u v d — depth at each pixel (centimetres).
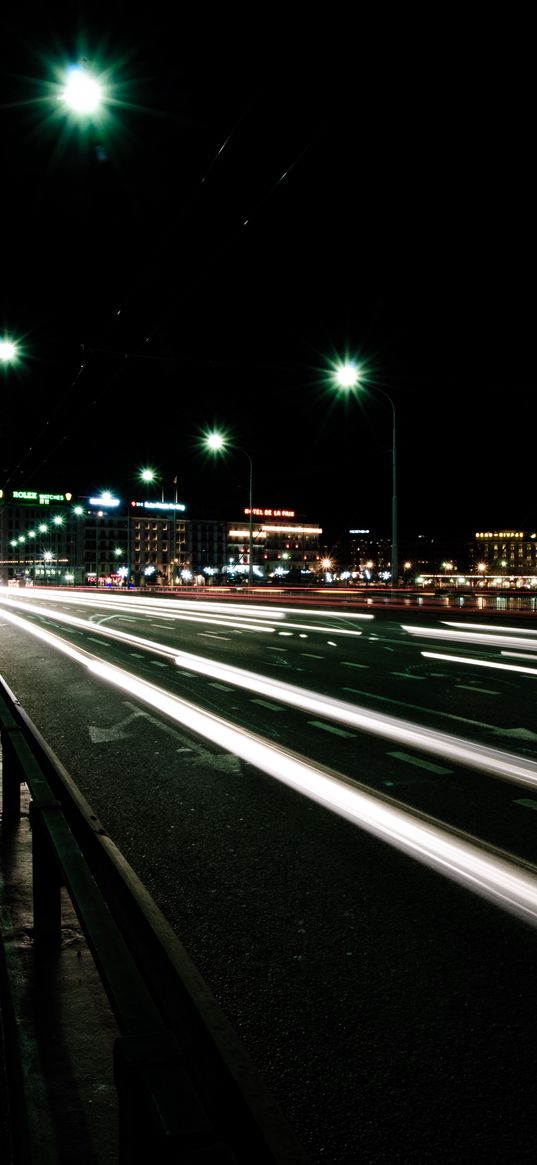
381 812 556
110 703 1052
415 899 406
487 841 493
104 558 15388
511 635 2220
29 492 5088
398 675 1312
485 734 825
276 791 618
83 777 670
